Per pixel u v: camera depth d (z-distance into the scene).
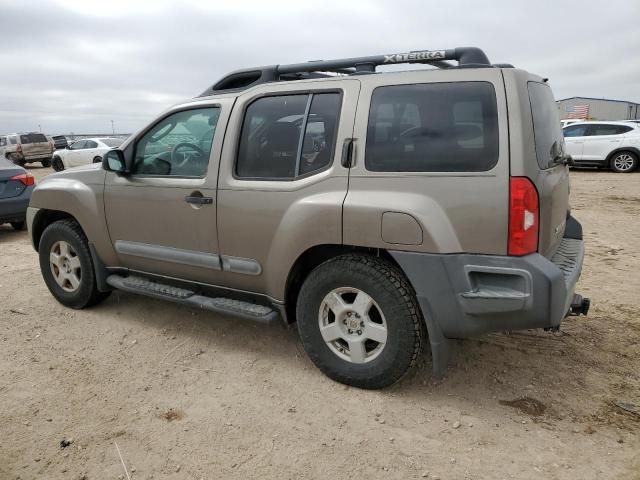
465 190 2.78
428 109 2.92
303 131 3.32
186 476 2.55
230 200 3.53
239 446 2.77
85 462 2.67
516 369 3.50
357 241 3.06
